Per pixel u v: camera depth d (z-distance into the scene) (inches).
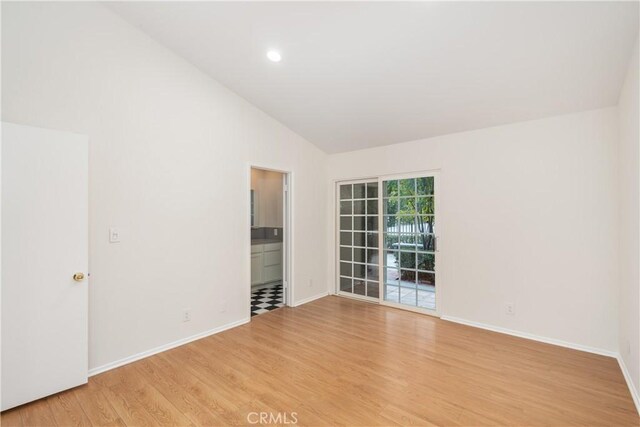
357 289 181.5
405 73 106.9
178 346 115.3
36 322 80.6
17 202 78.0
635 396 80.0
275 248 212.4
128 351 102.7
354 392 85.4
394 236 163.9
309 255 177.2
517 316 122.9
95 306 95.3
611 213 103.7
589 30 78.3
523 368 97.4
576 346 110.3
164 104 112.2
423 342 117.8
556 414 75.4
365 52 99.7
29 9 83.6
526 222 120.6
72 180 86.6
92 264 94.6
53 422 73.6
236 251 136.9
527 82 100.6
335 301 176.4
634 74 80.0
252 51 108.1
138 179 105.2
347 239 186.2
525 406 78.5
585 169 108.6
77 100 91.7
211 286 127.1
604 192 105.0
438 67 101.2
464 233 136.6
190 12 94.1
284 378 92.7
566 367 97.7
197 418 75.0
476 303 133.4
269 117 152.0
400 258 161.6
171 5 92.6
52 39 87.1
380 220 167.9
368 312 155.4
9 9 80.6
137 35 104.8
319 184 184.4
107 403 80.7
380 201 167.9
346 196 186.4
